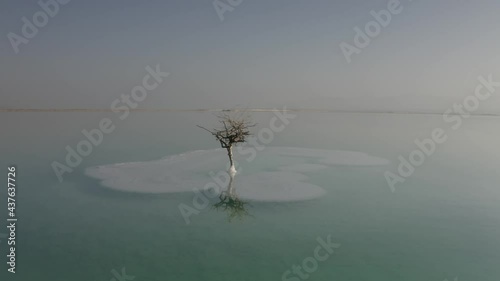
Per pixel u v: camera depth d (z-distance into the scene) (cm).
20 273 1883
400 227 2616
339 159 5250
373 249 2241
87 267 1964
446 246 2297
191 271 1931
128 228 2530
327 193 3431
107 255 2116
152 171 4147
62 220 2670
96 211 2866
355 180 4003
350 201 3203
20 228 2514
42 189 3469
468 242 2364
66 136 7700
